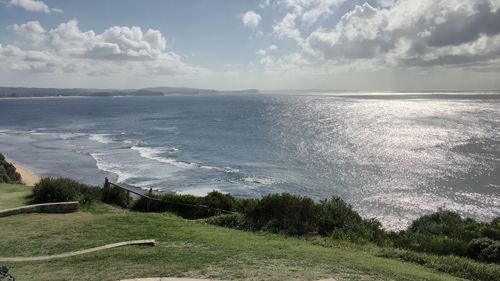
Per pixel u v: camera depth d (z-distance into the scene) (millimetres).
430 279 8438
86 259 9328
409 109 137125
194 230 12641
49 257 9570
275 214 14383
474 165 41969
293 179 37281
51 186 16562
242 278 7934
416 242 12516
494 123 83188
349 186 34719
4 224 12969
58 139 69938
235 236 12180
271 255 9773
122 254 9648
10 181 29250
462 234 13844
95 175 39344
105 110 160125
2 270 6512
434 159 45594
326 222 13992
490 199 30531
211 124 93250
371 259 10000
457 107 143125
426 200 30531
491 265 10234
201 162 45844
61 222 13281
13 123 106125
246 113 128750
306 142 61188
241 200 18250
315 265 8977
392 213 27672
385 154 49469
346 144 58438
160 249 10148
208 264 8852
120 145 61031
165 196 18391
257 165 43781
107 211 15891
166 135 73250
